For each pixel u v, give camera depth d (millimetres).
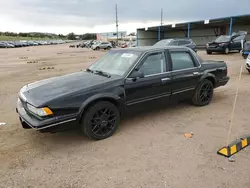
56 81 3857
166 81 4188
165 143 3369
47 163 2938
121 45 43250
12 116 4766
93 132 3467
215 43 18516
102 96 3418
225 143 3309
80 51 35250
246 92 6246
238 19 28656
